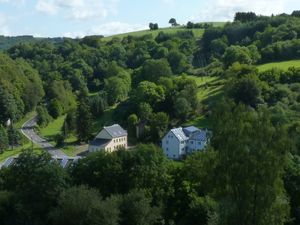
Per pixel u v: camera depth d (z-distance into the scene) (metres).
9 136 162.62
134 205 60.91
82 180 68.75
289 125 97.19
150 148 69.56
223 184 50.53
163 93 179.00
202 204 64.44
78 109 173.88
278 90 149.38
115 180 68.19
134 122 167.75
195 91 171.38
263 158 49.00
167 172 69.88
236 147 49.62
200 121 164.00
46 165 66.62
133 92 198.00
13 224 62.41
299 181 67.94
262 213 49.34
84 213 58.19
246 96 151.25
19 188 66.81
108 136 151.12
